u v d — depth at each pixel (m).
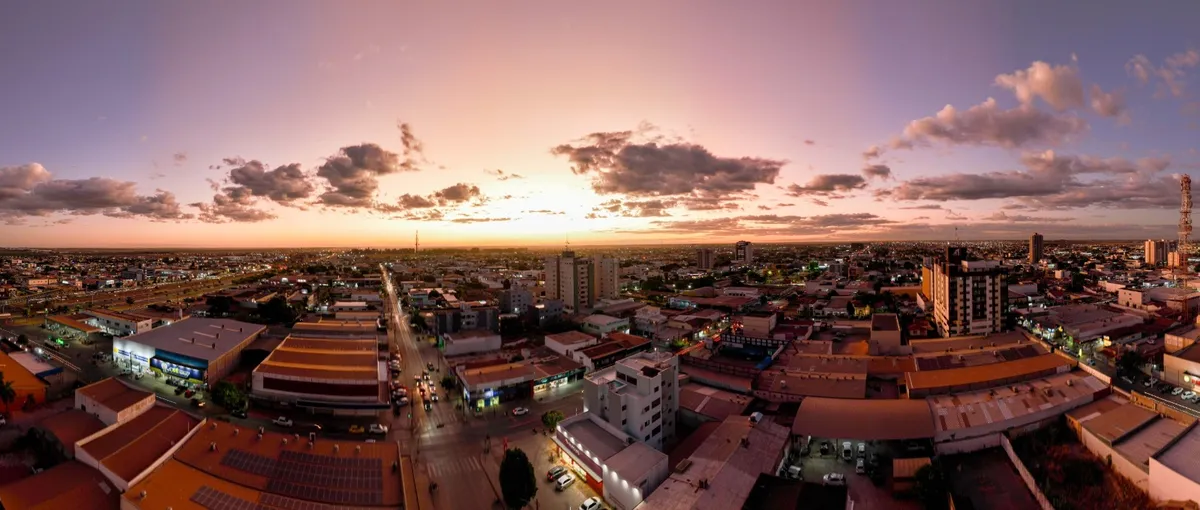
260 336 140.00
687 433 88.62
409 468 71.81
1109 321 154.62
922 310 193.50
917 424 77.94
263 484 62.38
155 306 192.75
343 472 66.25
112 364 126.94
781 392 93.88
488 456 81.75
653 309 194.62
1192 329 138.75
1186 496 60.22
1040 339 147.38
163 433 69.69
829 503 57.59
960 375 95.06
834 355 114.88
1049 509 62.72
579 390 112.69
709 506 60.06
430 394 107.75
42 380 105.69
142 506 55.72
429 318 181.75
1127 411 82.62
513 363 119.94
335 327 153.12
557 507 67.62
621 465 67.81
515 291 199.75
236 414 95.62
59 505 56.38
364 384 98.44
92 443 67.50
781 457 72.62
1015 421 81.12
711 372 106.56
